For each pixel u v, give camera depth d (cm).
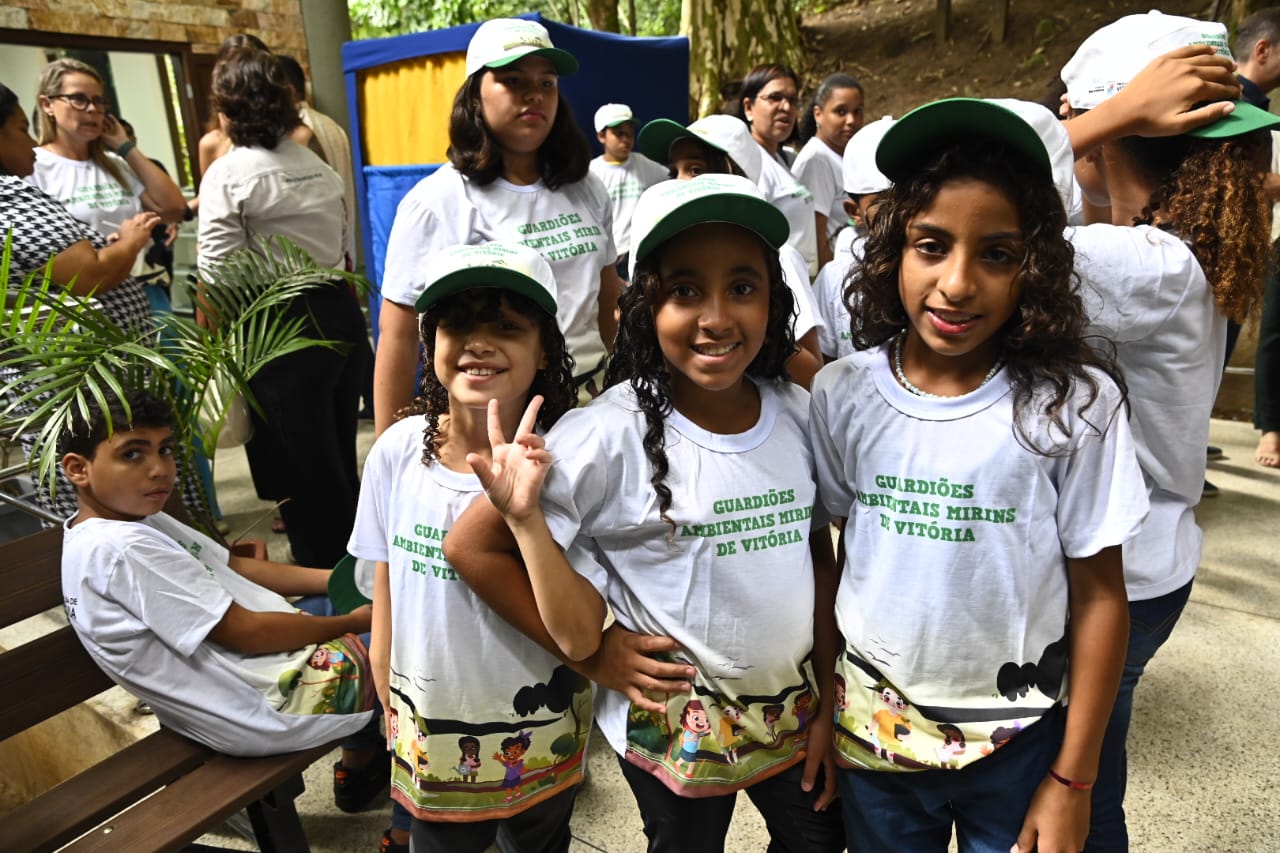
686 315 114
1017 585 110
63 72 271
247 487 389
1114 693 112
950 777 117
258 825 172
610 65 428
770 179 301
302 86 356
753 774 127
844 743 124
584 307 203
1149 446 133
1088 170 160
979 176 104
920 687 114
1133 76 144
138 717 227
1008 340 109
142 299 265
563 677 139
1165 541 134
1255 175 128
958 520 110
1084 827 115
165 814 150
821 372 126
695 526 118
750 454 122
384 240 405
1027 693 113
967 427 110
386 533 143
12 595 168
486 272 124
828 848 137
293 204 271
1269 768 202
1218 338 133
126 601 158
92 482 165
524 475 109
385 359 197
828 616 133
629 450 120
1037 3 739
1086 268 124
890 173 114
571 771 144
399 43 368
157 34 662
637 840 191
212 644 166
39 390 170
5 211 218
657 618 122
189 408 212
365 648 182
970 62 729
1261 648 245
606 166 423
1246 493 335
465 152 191
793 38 742
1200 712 221
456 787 138
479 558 122
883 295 117
